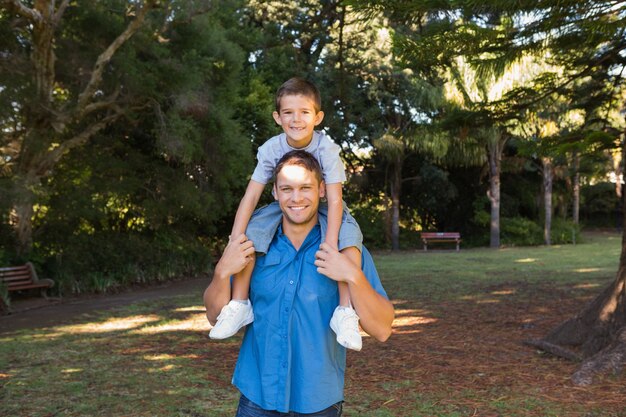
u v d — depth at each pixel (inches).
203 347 297.4
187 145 532.7
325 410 91.9
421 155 1124.5
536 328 331.6
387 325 92.2
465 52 222.1
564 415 190.1
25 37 486.9
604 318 263.0
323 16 464.1
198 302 474.3
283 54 849.5
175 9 501.0
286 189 91.6
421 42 218.5
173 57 557.0
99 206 565.9
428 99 883.4
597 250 986.1
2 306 430.3
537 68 714.8
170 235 699.4
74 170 572.1
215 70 610.9
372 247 1148.5
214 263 776.9
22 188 419.5
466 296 473.1
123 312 425.7
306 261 93.4
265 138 761.6
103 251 569.0
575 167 885.2
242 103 742.5
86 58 500.4
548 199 1150.3
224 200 665.0
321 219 95.9
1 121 449.1
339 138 965.2
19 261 502.3
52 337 328.5
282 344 91.4
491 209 1130.0
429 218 1298.0
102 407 200.2
